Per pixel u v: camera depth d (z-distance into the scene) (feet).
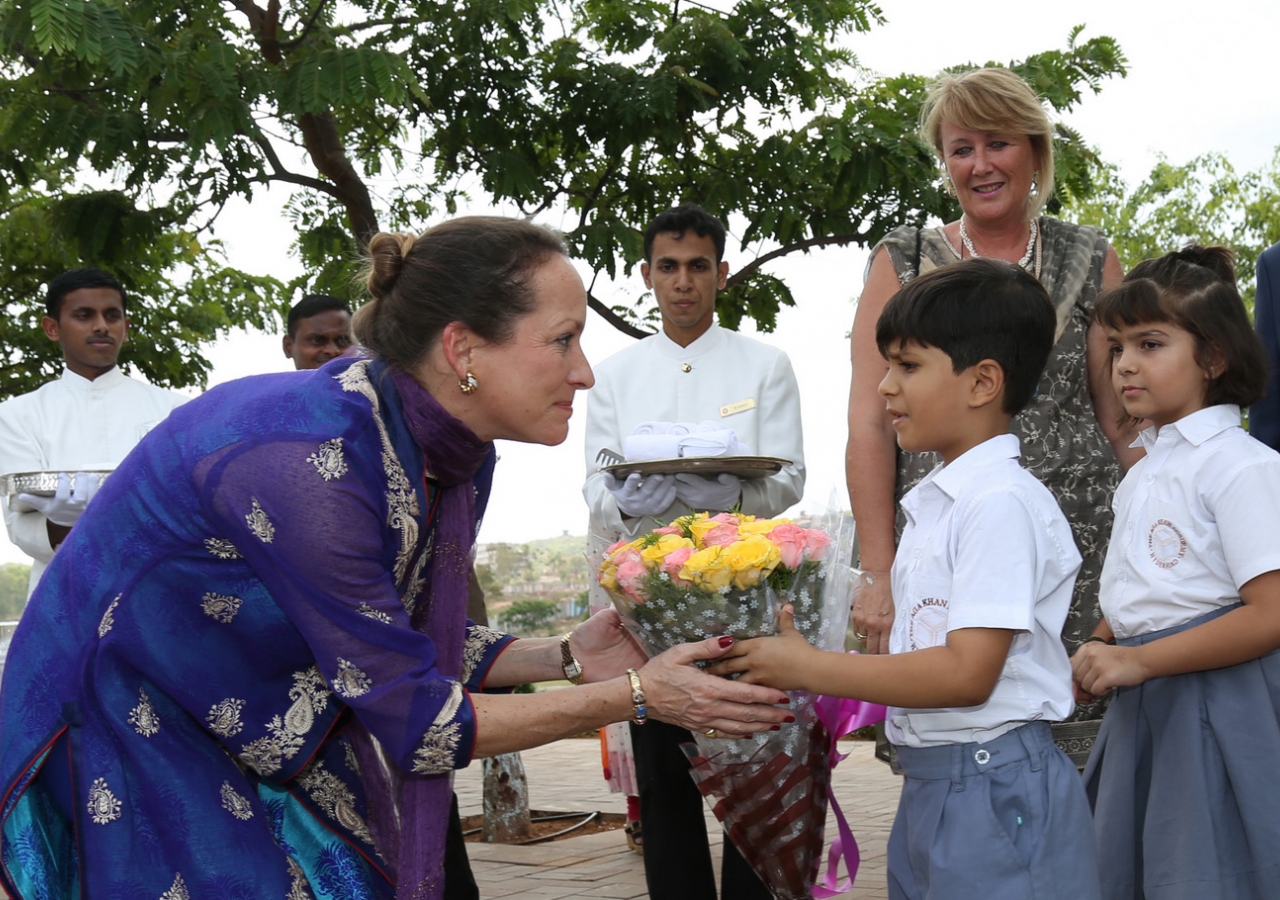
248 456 6.53
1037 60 21.18
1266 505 8.22
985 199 10.63
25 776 6.61
